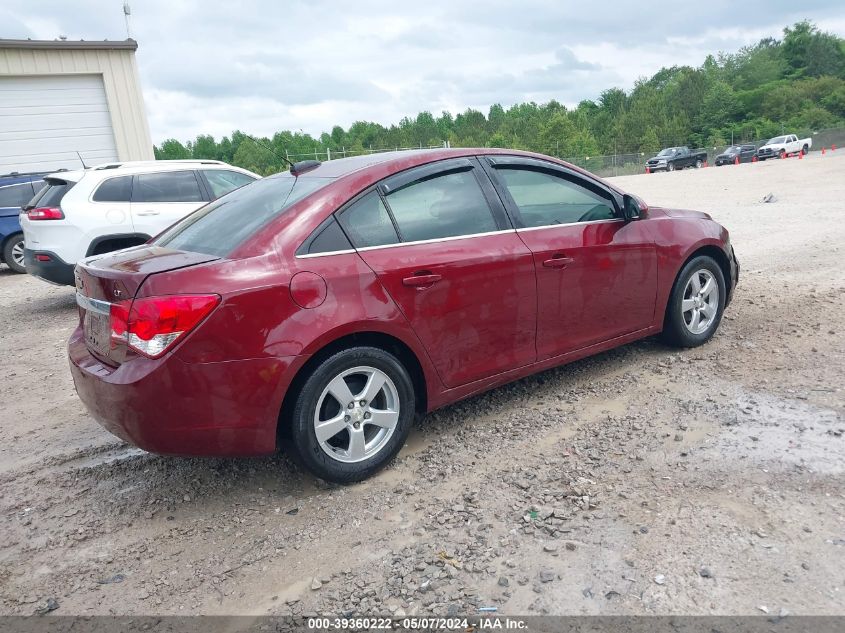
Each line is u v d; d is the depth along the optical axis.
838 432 3.64
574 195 4.48
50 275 8.34
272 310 3.19
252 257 3.26
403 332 3.56
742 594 2.49
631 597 2.52
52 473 4.05
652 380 4.64
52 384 5.86
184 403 3.08
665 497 3.17
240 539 3.16
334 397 3.44
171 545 3.17
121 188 8.64
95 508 3.58
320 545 3.05
